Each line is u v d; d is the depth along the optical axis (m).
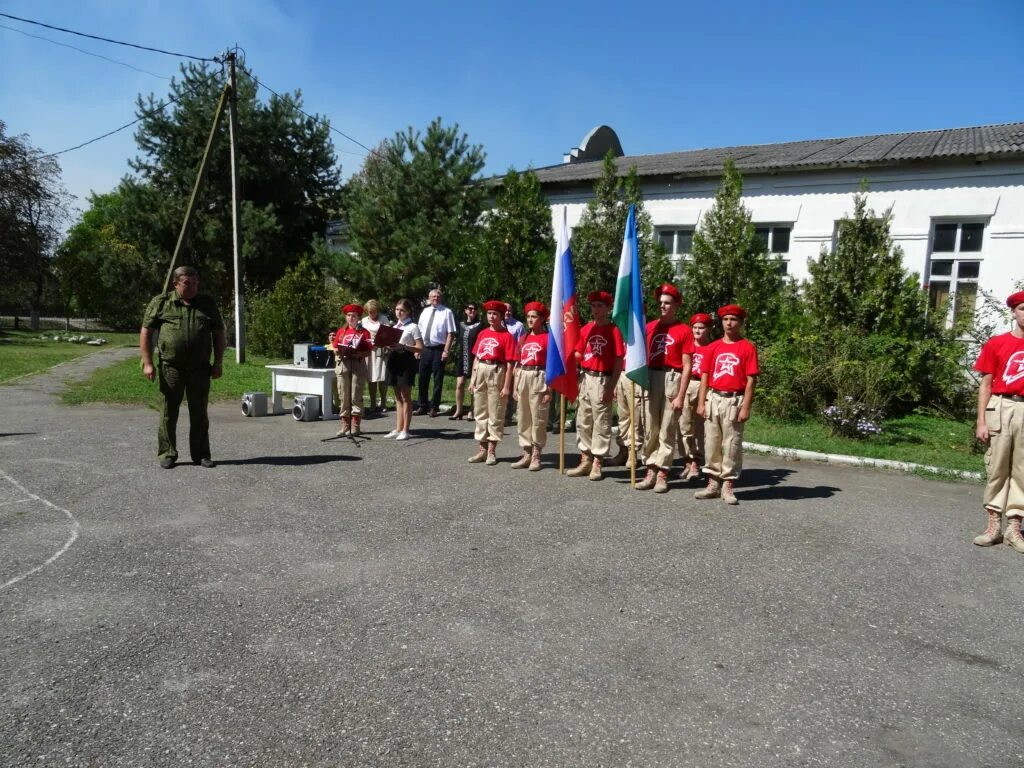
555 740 2.93
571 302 7.70
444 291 17.00
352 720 3.04
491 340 8.15
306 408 10.90
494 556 5.09
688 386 7.50
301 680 3.35
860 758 2.88
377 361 12.02
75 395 12.83
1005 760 2.89
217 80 28.27
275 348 22.95
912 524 6.28
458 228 17.50
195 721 3.01
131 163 29.30
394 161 18.23
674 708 3.20
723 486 6.88
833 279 13.14
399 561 4.94
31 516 5.77
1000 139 15.47
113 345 30.12
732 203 13.69
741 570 4.98
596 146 26.98
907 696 3.38
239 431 10.02
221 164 28.44
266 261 29.36
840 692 3.40
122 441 8.91
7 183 38.16
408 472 7.70
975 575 5.04
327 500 6.45
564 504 6.59
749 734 3.02
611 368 7.51
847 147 17.66
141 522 5.66
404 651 3.65
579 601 4.35
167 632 3.80
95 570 4.64
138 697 3.18
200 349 7.51
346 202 19.53
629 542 5.52
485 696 3.25
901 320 12.78
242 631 3.83
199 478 7.14
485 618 4.06
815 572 4.99
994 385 5.79
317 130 30.75
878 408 10.96
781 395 11.69
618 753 2.86
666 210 17.73
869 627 4.13
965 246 14.48
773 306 13.53
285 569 4.73
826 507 6.77
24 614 3.98
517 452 9.07
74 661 3.48
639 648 3.77
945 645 3.93
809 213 15.86
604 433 7.57
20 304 51.56
